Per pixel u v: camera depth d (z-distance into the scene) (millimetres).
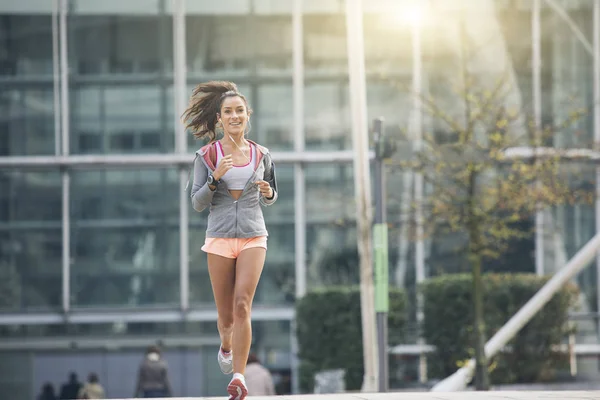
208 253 9680
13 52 31547
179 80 31609
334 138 31656
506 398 10906
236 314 9430
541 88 31625
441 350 26859
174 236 31469
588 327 31312
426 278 30938
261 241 9648
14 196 31422
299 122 31656
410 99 31406
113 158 31453
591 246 25094
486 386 22500
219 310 9922
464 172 23188
